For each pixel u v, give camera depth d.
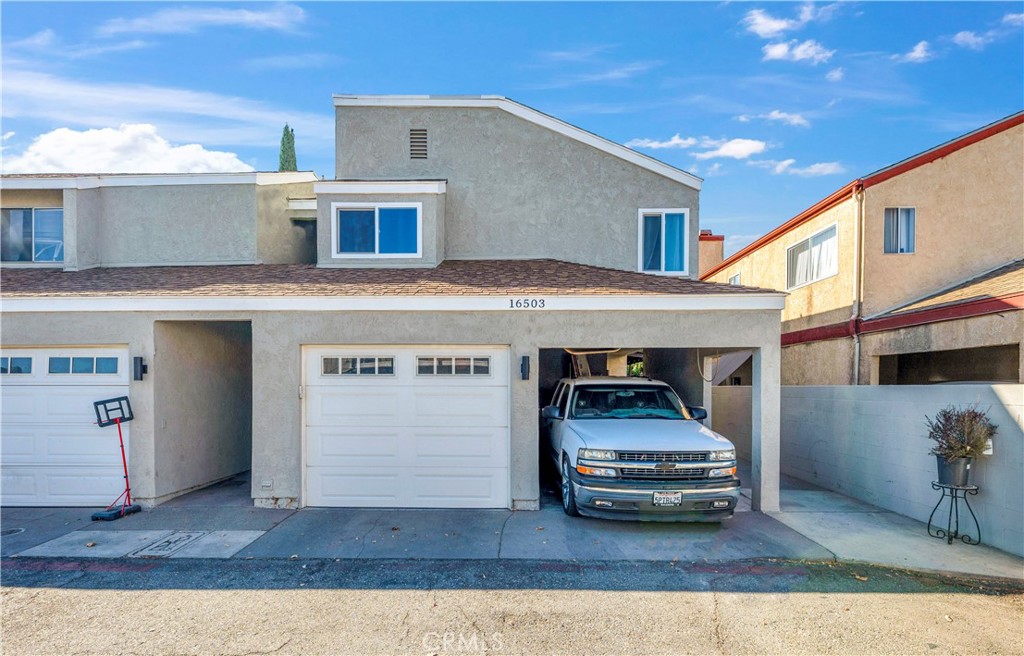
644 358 14.72
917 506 8.24
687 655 4.58
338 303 8.70
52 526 7.86
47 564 6.43
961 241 12.46
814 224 14.48
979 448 7.00
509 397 8.80
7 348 9.11
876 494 9.14
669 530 7.67
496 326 8.76
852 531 7.68
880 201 12.46
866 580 6.04
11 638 4.80
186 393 9.76
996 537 6.99
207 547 6.97
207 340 10.40
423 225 11.10
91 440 8.98
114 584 5.89
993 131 12.48
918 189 12.47
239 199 11.81
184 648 4.64
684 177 11.92
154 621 5.09
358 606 5.38
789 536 7.45
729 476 7.54
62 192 11.91
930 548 7.00
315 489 8.84
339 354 8.92
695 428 8.31
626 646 4.69
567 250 12.05
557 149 12.13
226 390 11.04
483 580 5.98
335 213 11.16
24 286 9.73
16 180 11.41
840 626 5.04
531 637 4.82
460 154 12.19
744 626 5.02
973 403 7.37
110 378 9.05
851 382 12.80
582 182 12.09
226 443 11.02
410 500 8.80
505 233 12.12
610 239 12.03
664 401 9.33
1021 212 12.46
